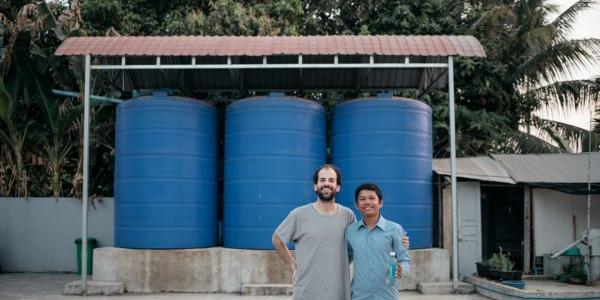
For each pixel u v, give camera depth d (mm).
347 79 12266
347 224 4305
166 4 16234
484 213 13312
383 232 4199
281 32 14883
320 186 4195
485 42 16078
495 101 16625
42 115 14258
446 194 11352
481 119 15422
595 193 10562
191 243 9945
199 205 10117
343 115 10438
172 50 9547
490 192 13352
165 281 9797
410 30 16375
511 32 17250
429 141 10625
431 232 10484
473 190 11430
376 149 10086
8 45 12531
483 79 16047
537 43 16406
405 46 9734
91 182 14234
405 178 10102
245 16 14484
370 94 15031
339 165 10461
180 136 10000
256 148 9992
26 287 10414
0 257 12977
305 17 16828
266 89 12547
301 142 10086
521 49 16859
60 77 13742
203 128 10305
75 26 13180
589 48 15523
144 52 9477
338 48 9578
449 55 9578
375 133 10117
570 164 12258
